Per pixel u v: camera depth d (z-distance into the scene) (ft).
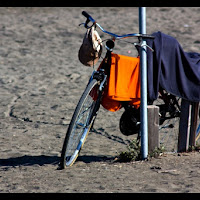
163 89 69.00
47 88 127.75
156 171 60.70
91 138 86.89
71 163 64.59
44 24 213.87
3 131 90.22
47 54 168.25
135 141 68.44
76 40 188.65
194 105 71.51
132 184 54.85
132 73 64.23
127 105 66.44
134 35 61.05
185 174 59.21
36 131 90.94
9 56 165.07
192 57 71.10
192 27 205.36
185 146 71.77
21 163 69.00
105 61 62.80
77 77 139.33
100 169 62.80
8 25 212.64
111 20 221.46
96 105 63.77
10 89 126.31
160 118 70.85
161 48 64.59
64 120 99.50
